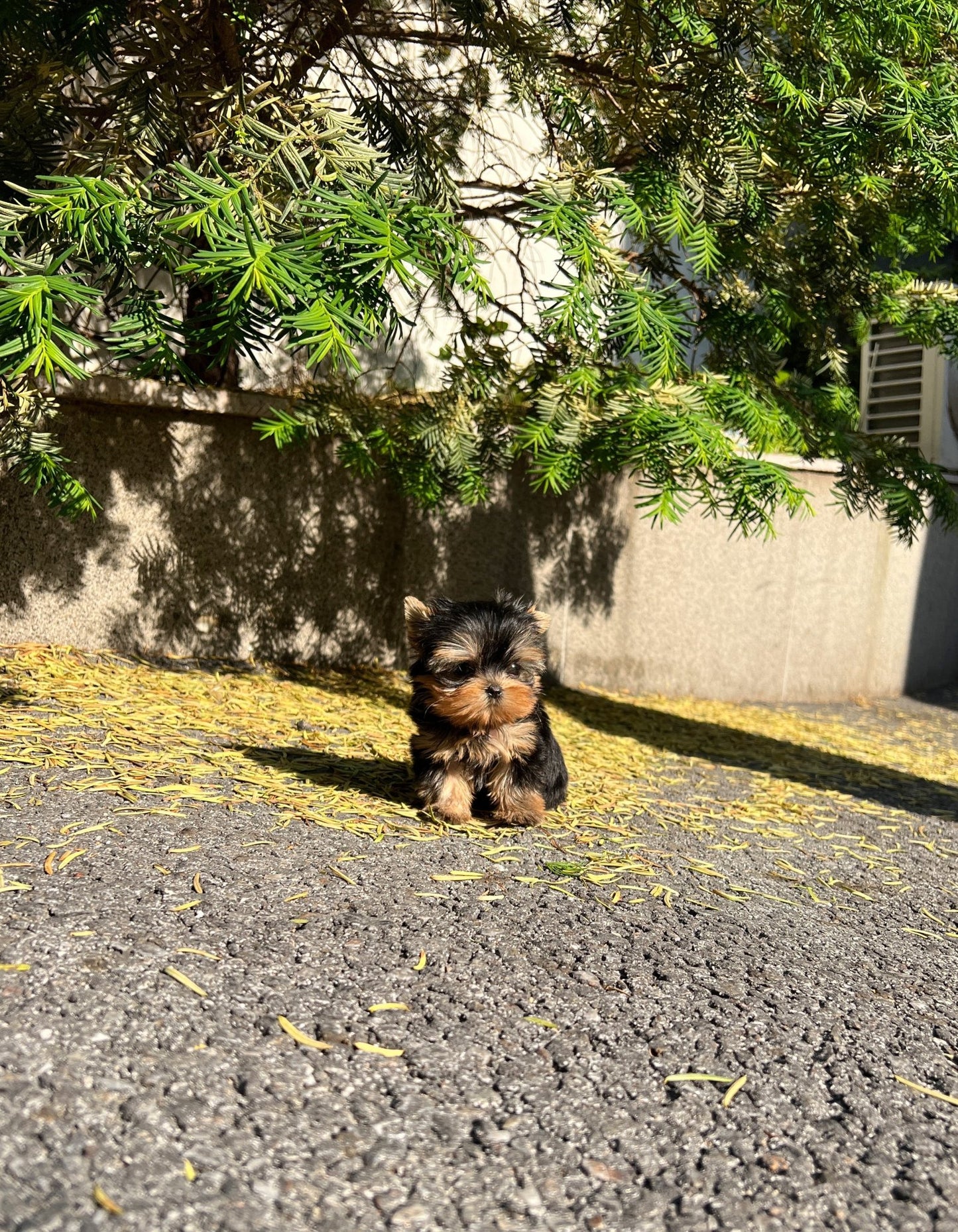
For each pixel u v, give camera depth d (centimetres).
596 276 69
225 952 46
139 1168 31
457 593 130
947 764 128
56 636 106
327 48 86
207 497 112
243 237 49
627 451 82
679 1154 36
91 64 75
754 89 78
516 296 139
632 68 80
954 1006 51
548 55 83
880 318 110
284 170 57
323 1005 43
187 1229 29
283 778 76
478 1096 38
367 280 50
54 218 55
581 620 141
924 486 104
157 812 64
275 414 92
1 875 51
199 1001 42
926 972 55
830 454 103
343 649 123
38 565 104
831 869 74
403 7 104
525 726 73
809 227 99
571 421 85
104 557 107
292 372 120
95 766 72
